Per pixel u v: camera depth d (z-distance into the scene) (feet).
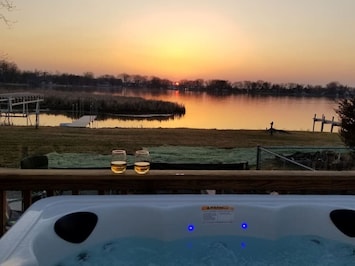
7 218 9.31
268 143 40.86
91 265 7.58
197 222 8.30
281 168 23.62
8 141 35.35
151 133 47.03
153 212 8.16
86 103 118.62
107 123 86.12
